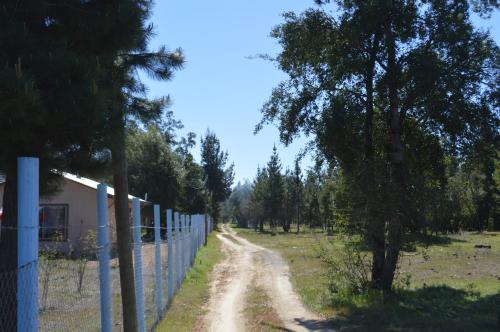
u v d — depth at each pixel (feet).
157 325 35.24
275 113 53.98
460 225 185.47
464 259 81.25
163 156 142.00
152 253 75.10
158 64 23.11
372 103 49.70
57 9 17.65
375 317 38.27
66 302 35.17
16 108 13.19
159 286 36.68
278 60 53.11
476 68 46.06
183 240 57.82
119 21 17.87
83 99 14.93
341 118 48.26
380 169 46.62
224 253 112.06
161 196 139.54
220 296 51.83
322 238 161.99
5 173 17.46
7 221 16.94
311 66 51.98
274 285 59.77
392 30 46.62
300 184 241.35
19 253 12.84
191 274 63.72
